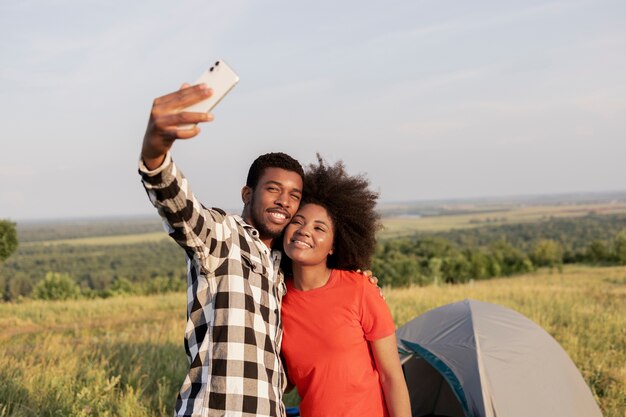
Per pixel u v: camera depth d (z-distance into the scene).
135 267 82.31
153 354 7.57
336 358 2.67
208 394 2.16
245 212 2.65
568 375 4.81
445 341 4.82
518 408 4.26
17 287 54.56
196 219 2.07
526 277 31.67
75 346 8.79
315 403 2.70
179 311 15.45
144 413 5.34
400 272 29.92
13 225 25.72
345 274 2.86
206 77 1.80
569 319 11.02
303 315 2.73
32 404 5.27
